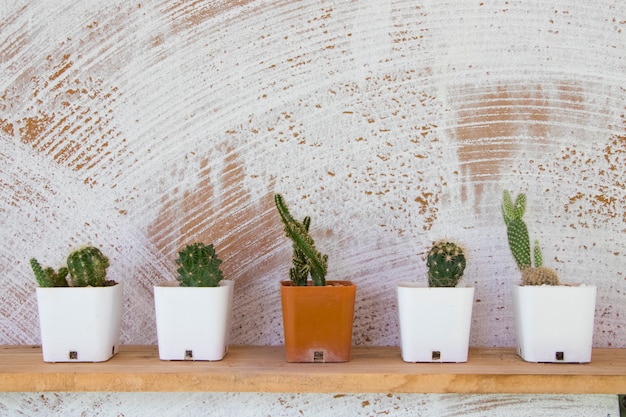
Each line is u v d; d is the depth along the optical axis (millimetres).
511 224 1155
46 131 1223
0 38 1222
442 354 1085
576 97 1212
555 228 1212
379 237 1217
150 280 1222
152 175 1221
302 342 1081
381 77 1213
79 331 1084
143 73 1222
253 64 1220
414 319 1085
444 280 1093
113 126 1223
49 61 1225
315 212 1217
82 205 1221
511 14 1212
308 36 1217
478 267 1214
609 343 1210
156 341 1224
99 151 1223
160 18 1222
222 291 1095
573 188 1211
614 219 1210
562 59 1212
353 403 1199
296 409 1201
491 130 1212
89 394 1209
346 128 1215
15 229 1219
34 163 1221
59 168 1222
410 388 1010
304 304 1080
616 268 1209
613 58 1209
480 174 1213
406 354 1091
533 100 1212
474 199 1213
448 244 1112
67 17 1224
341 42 1215
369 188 1216
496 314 1212
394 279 1216
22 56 1224
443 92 1213
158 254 1223
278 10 1220
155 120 1221
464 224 1212
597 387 1006
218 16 1222
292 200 1218
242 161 1218
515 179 1212
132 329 1221
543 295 1082
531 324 1085
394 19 1213
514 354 1151
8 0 1220
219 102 1220
